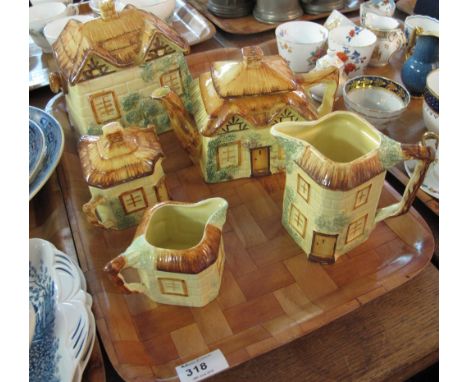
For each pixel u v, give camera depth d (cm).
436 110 74
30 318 50
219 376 52
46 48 107
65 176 73
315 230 57
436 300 58
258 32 117
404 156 52
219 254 55
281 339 52
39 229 69
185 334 54
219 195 72
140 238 52
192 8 121
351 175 51
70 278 54
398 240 63
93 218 61
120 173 59
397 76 100
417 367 54
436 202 69
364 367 52
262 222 67
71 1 117
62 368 46
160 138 81
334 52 91
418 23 105
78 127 77
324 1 121
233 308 56
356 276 59
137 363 50
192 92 72
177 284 53
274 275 60
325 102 73
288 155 56
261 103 65
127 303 57
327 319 54
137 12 71
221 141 67
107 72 69
